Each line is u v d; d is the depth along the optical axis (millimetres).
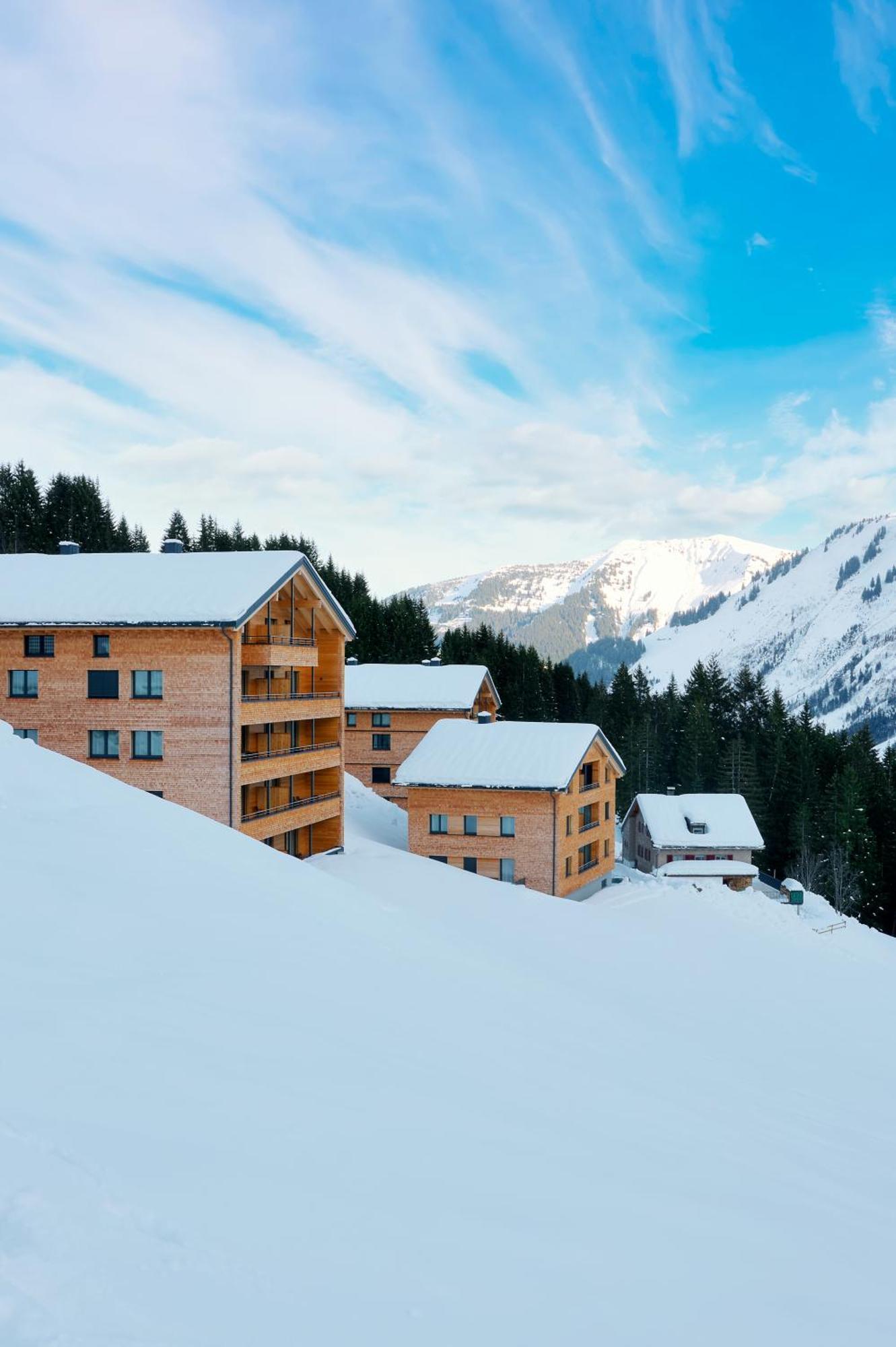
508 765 48281
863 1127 17266
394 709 69875
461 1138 9539
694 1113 13781
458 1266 6879
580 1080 13516
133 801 22172
